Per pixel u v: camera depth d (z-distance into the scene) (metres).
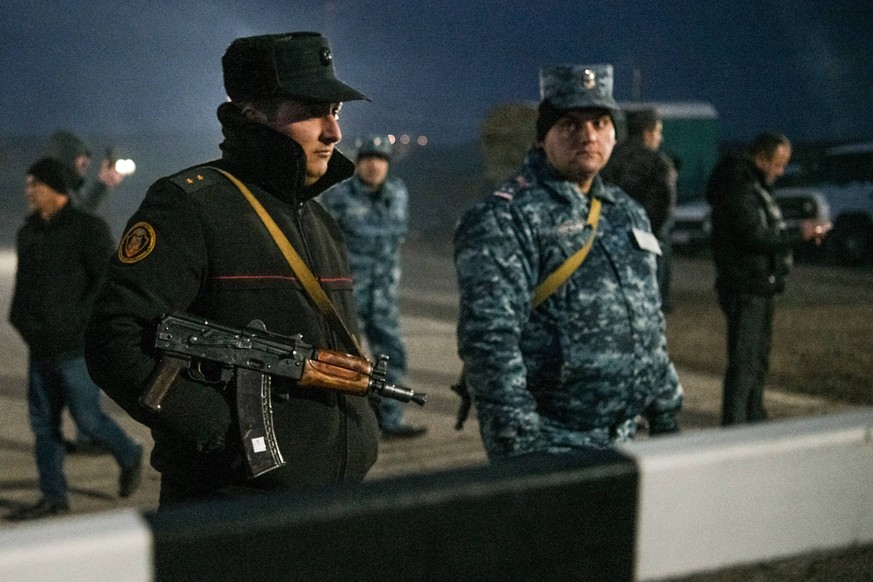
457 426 3.29
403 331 10.29
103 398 7.29
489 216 2.92
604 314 2.94
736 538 1.46
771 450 1.47
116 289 2.20
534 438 2.83
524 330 2.95
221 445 2.21
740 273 5.97
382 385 2.34
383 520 1.24
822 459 1.51
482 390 2.86
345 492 1.24
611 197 3.07
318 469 2.29
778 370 8.59
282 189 2.34
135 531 1.11
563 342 2.91
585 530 1.35
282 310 2.30
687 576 1.44
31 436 6.45
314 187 2.45
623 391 2.96
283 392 2.27
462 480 1.29
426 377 8.27
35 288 4.99
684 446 1.42
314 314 2.34
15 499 5.28
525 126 16.70
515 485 1.31
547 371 2.93
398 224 6.73
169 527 1.13
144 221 2.24
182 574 1.14
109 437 5.19
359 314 6.66
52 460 5.05
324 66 2.37
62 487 5.07
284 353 2.25
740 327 6.02
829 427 1.53
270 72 2.30
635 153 6.14
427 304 12.25
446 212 24.98
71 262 5.05
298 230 2.37
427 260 17.55
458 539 1.28
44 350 5.00
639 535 1.39
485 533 1.30
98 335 2.19
